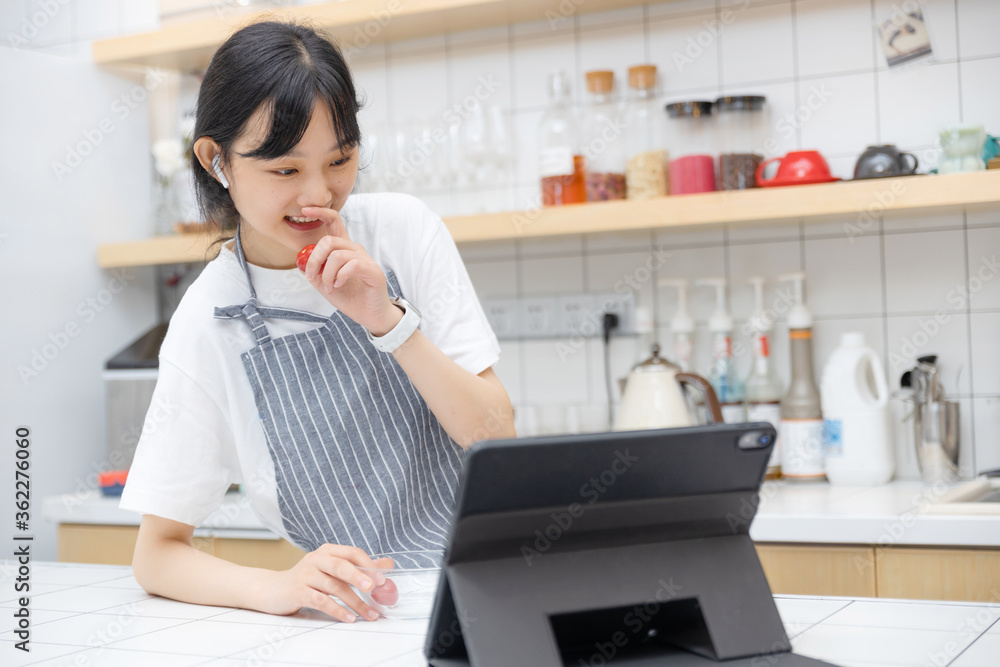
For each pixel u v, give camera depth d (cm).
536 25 233
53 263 243
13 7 284
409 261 121
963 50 202
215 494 114
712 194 194
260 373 113
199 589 100
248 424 115
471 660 65
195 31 240
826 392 203
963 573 159
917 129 205
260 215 100
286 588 93
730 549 76
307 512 115
